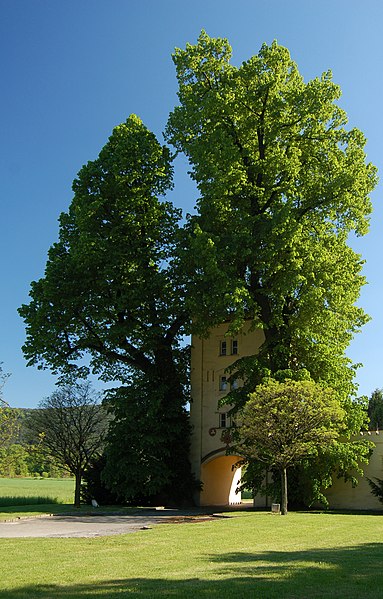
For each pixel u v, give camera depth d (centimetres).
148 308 3953
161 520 2705
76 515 3080
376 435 3478
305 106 3500
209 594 920
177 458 3900
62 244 4041
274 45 3594
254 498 3775
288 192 3431
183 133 3834
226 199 3475
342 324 3416
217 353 4188
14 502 4128
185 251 3484
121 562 1284
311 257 3247
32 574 1114
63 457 3784
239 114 3584
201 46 3731
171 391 3956
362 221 3650
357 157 3584
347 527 2203
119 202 3931
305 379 3084
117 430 3725
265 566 1211
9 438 3938
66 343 3934
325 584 1007
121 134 4109
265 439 2736
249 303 3228
